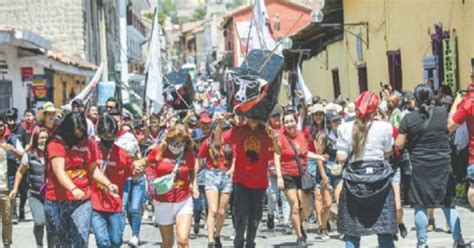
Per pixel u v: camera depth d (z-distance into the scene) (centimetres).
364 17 2759
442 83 2008
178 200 1040
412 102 1453
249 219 1173
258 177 1160
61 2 3684
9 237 1373
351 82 3014
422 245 1141
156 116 1773
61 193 966
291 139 1319
